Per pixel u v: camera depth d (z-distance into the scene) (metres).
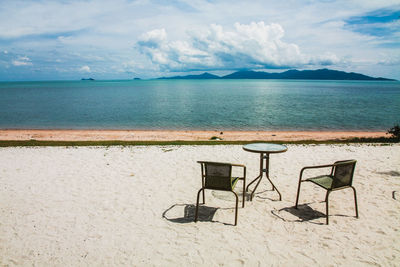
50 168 8.09
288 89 113.00
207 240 4.21
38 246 4.09
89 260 3.75
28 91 101.94
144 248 4.02
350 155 9.26
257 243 4.09
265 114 34.59
